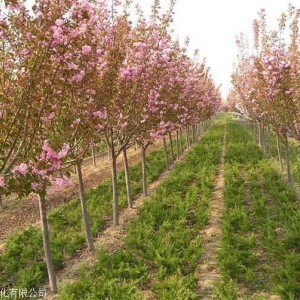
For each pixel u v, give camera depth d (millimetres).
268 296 7414
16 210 14914
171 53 10578
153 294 7785
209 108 32688
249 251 8797
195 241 9609
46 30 5258
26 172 5133
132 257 9281
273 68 12461
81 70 6707
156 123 11727
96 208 13133
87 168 22625
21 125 5379
